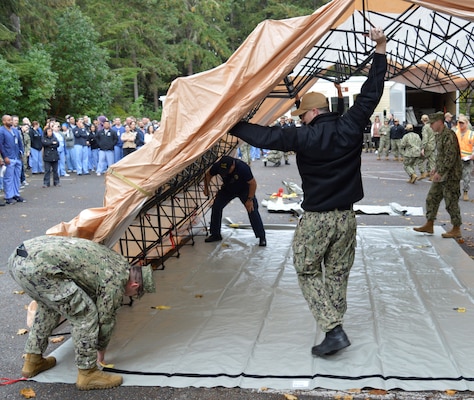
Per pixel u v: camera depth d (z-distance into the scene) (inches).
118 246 255.8
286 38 159.8
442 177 299.7
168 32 1664.6
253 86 162.9
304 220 161.6
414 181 577.0
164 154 163.3
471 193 493.7
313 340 175.0
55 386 151.8
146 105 1784.0
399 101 1001.5
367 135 1078.4
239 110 159.9
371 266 257.0
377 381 146.4
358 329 182.2
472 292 216.8
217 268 262.5
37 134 738.2
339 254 163.2
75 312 144.6
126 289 153.4
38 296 144.3
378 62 158.1
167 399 142.9
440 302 206.4
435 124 294.7
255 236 323.0
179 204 322.3
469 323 184.9
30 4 1102.4
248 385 148.0
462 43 279.1
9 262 146.9
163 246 282.0
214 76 163.6
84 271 146.2
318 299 161.0
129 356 167.9
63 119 1206.3
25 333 191.0
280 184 597.6
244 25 1899.6
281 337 178.4
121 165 164.7
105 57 1327.5
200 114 162.6
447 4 158.4
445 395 139.6
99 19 1555.1
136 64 1665.8
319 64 291.9
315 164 157.0
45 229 365.4
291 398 140.1
